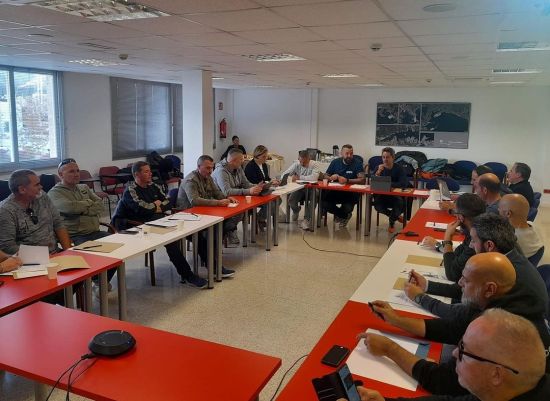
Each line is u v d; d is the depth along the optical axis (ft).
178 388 5.07
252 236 19.74
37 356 5.69
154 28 12.60
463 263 8.47
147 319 12.19
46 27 12.72
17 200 11.00
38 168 25.31
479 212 9.14
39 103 25.11
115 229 14.02
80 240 13.39
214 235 14.93
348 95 36.22
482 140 32.58
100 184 28.32
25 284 8.26
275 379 9.30
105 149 29.43
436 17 10.65
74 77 26.81
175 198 17.57
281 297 13.84
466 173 32.32
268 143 39.78
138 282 14.93
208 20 11.44
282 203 27.45
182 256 14.64
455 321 6.14
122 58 19.03
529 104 31.09
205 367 5.52
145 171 14.97
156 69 23.56
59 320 6.75
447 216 15.12
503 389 3.68
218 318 12.34
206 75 23.71
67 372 5.33
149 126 33.09
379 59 17.99
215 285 14.75
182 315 12.49
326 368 5.56
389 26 11.71
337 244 19.79
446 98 33.12
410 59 17.84
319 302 13.52
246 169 20.71
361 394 4.62
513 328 3.71
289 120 38.70
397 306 7.46
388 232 21.94
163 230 12.42
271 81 29.96
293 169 23.40
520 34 12.55
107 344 5.73
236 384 5.17
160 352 5.84
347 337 6.39
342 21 11.24
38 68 24.35
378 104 35.27
